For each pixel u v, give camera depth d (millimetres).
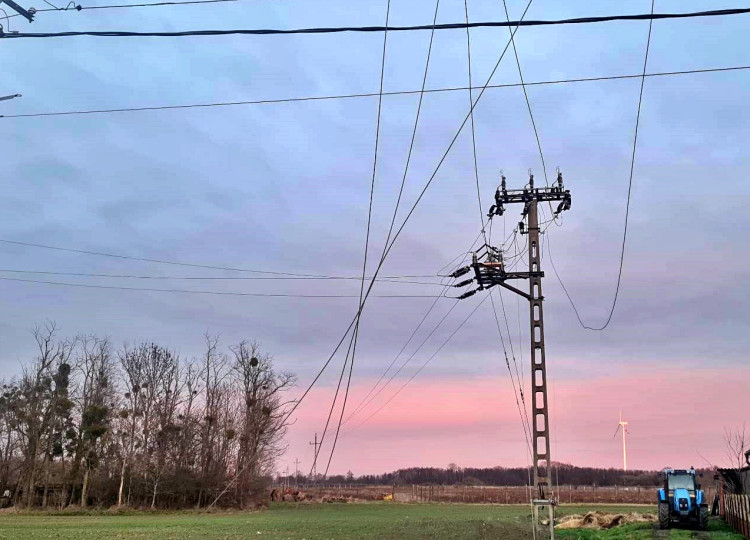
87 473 78750
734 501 38844
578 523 51625
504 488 147500
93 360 84438
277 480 112688
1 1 12203
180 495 83125
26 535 41531
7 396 78938
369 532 45875
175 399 86438
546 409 29812
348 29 12102
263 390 89875
